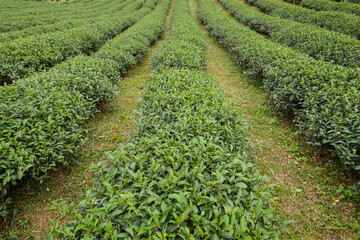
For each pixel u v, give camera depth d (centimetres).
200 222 197
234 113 420
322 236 317
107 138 521
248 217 199
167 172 272
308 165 443
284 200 372
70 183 400
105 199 240
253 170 293
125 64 893
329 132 399
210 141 314
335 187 389
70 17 2275
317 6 1873
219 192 226
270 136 537
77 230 202
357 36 1092
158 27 1614
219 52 1275
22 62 742
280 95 555
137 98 729
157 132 342
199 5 2878
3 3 3412
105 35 1402
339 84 503
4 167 303
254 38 1051
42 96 460
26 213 344
